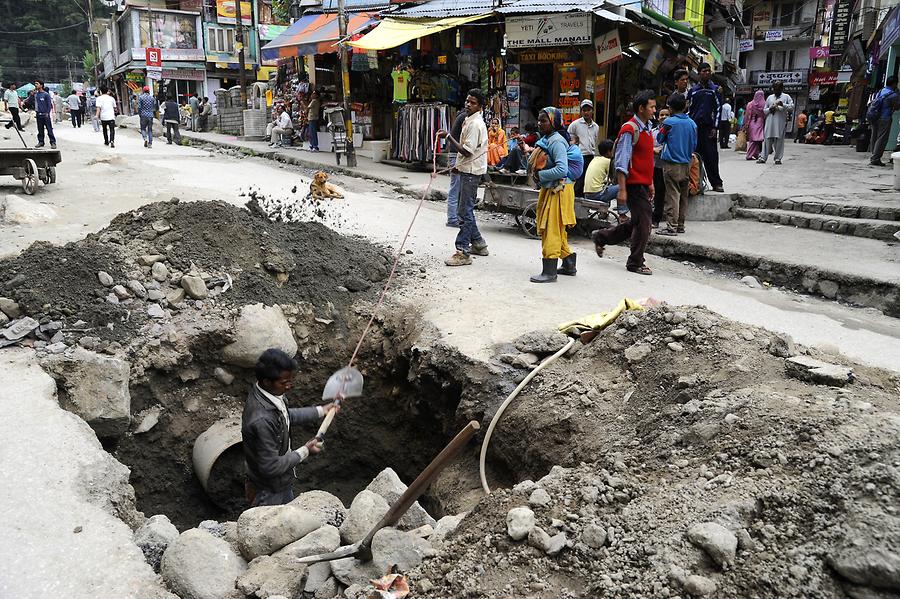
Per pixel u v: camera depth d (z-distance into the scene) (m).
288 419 4.27
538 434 4.39
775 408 3.23
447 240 8.78
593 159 9.98
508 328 5.62
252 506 4.40
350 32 16.81
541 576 2.66
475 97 7.19
